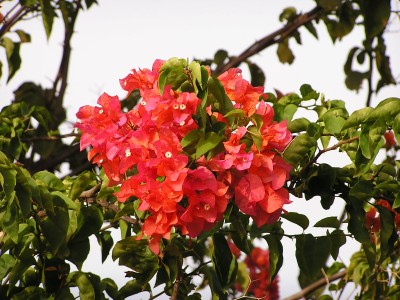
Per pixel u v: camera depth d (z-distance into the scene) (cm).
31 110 484
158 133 327
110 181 351
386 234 365
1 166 346
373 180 371
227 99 335
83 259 385
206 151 319
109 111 344
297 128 371
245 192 323
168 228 322
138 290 404
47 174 376
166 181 312
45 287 385
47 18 554
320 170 362
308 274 376
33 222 379
